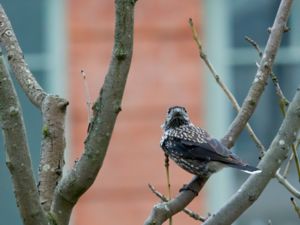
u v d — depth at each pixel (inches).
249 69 625.0
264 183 268.7
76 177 249.9
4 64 235.5
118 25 243.4
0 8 299.4
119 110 245.9
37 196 238.4
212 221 268.1
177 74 618.2
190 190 311.4
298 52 623.8
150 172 611.5
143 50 618.2
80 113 613.0
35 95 283.7
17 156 235.6
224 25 623.8
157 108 615.8
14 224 636.1
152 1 618.8
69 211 253.4
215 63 623.8
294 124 269.7
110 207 612.4
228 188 606.2
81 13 622.5
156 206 275.1
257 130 624.4
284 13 295.3
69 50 621.6
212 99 619.5
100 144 247.1
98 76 618.5
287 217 613.3
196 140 373.4
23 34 626.5
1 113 235.0
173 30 620.1
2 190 634.8
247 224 618.8
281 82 626.5
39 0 625.6
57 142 270.8
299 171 293.7
